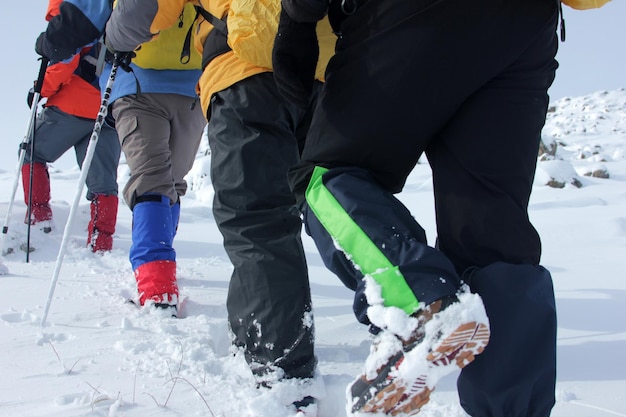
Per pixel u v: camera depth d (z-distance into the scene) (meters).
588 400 1.69
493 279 1.28
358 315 1.28
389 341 1.18
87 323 2.46
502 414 1.29
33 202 4.62
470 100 1.37
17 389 1.74
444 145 1.40
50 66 4.05
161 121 2.90
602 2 1.41
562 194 8.68
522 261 1.33
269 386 1.72
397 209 1.28
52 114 4.26
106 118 4.16
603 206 7.28
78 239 4.65
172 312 2.66
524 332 1.27
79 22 2.87
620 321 2.51
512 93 1.37
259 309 1.75
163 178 2.86
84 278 3.44
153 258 2.74
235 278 1.82
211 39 2.00
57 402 1.63
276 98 1.86
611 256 4.40
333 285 3.48
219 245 4.93
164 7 2.41
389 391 1.16
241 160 1.82
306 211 1.42
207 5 2.03
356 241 1.25
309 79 1.57
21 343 2.16
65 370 1.87
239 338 1.85
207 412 1.60
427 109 1.32
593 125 24.22
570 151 15.62
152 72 2.89
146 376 1.85
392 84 1.32
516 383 1.26
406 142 1.35
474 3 1.30
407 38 1.31
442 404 1.68
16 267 3.78
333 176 1.34
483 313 1.11
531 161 1.38
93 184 4.36
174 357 2.02
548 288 1.32
